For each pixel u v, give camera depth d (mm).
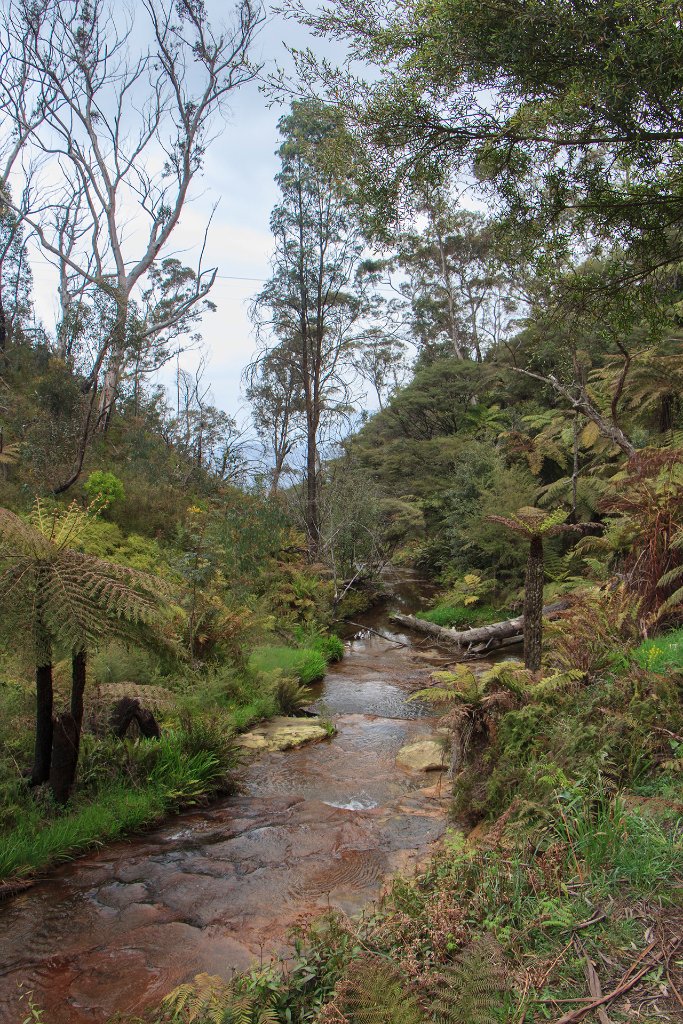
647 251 5824
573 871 2889
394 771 6215
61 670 5906
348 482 18906
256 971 2645
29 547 4641
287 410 28141
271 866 4184
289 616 13453
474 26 4684
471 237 27906
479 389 25391
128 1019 2670
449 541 18609
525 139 5156
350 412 22672
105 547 11844
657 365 10875
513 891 2764
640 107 4742
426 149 5410
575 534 14359
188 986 2473
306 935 2789
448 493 18922
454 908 2627
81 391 18172
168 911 3635
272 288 21062
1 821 4430
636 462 7695
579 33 4402
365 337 24312
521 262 6293
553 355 16891
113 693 5449
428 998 2229
